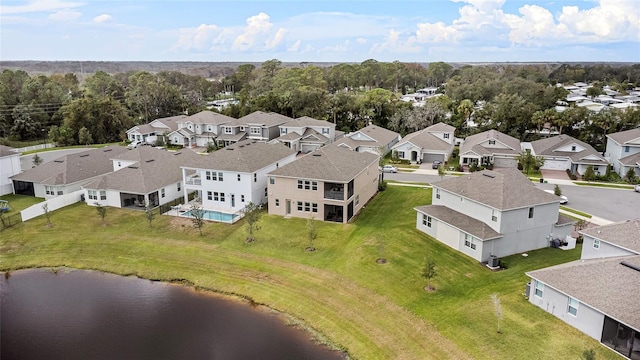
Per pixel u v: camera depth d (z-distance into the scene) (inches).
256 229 1560.0
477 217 1408.7
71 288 1284.4
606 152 2696.9
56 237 1583.4
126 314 1139.3
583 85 7303.2
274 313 1128.8
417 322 1036.5
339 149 1955.0
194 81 7352.4
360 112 3912.4
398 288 1182.3
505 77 6988.2
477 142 2696.9
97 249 1499.8
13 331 1077.1
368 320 1065.5
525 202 1348.4
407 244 1449.3
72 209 1849.2
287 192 1697.8
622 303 895.7
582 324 954.7
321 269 1302.9
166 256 1432.1
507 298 1107.3
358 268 1296.8
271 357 952.3
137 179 1881.2
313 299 1167.6
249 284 1258.0
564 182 2231.8
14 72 5334.6
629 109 3085.6
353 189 1694.1
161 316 1126.4
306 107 3878.0
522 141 3248.0
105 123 3786.9
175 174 2043.6
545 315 1026.1
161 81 5059.1
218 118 3447.3
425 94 6776.6
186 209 1829.5
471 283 1191.6
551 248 1422.2
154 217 1736.0
